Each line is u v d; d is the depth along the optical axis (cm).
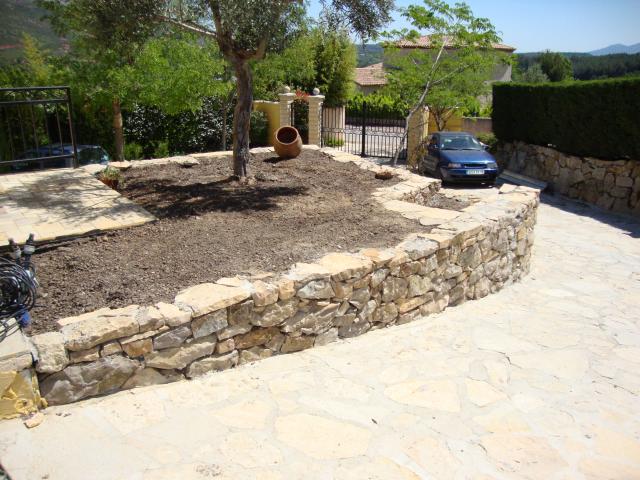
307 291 458
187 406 367
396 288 539
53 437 323
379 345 491
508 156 1886
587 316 629
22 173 853
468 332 543
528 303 676
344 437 342
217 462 310
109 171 790
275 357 451
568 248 1019
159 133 1780
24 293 378
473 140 1694
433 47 1702
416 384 419
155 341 382
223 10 716
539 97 1639
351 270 486
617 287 776
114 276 475
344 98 2642
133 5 691
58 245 556
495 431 361
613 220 1277
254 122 2020
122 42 770
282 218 672
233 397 383
